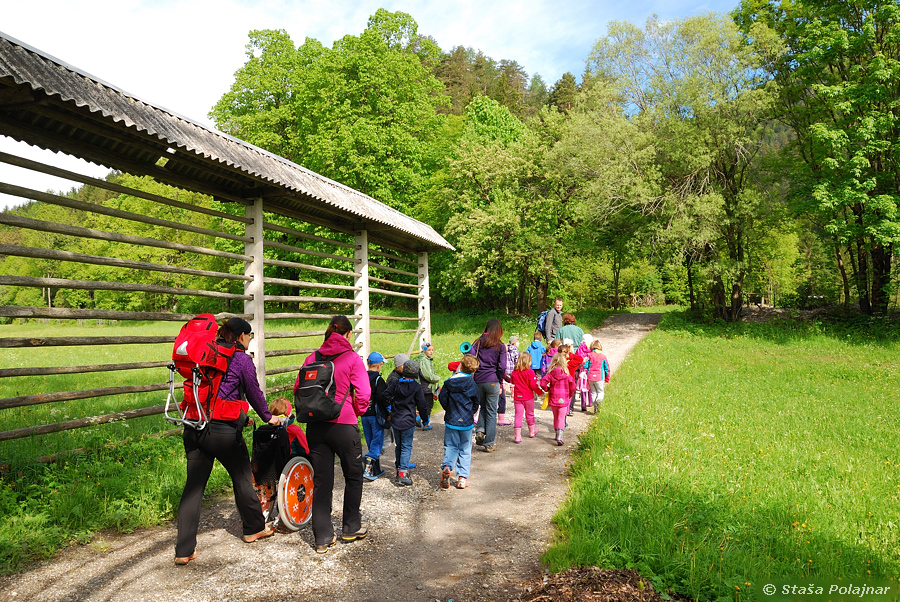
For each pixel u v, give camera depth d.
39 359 15.84
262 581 3.71
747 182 20.95
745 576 3.49
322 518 4.19
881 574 3.70
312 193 8.32
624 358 15.47
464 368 5.83
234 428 4.07
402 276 31.11
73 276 43.09
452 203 23.98
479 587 3.64
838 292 23.72
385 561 4.05
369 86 25.77
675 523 4.22
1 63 4.37
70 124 5.53
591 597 3.22
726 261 20.27
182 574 3.78
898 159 16.92
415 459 6.86
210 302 39.06
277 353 8.79
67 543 4.17
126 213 6.42
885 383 12.05
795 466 6.11
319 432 4.21
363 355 11.66
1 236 64.94
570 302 30.38
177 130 6.13
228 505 5.12
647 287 43.62
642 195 18.83
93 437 5.79
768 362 14.64
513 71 61.78
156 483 5.10
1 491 4.45
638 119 20.78
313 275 29.75
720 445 6.86
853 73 17.75
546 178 22.28
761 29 18.81
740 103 18.28
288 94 28.84
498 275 23.05
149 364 6.57
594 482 5.25
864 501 5.12
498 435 8.09
